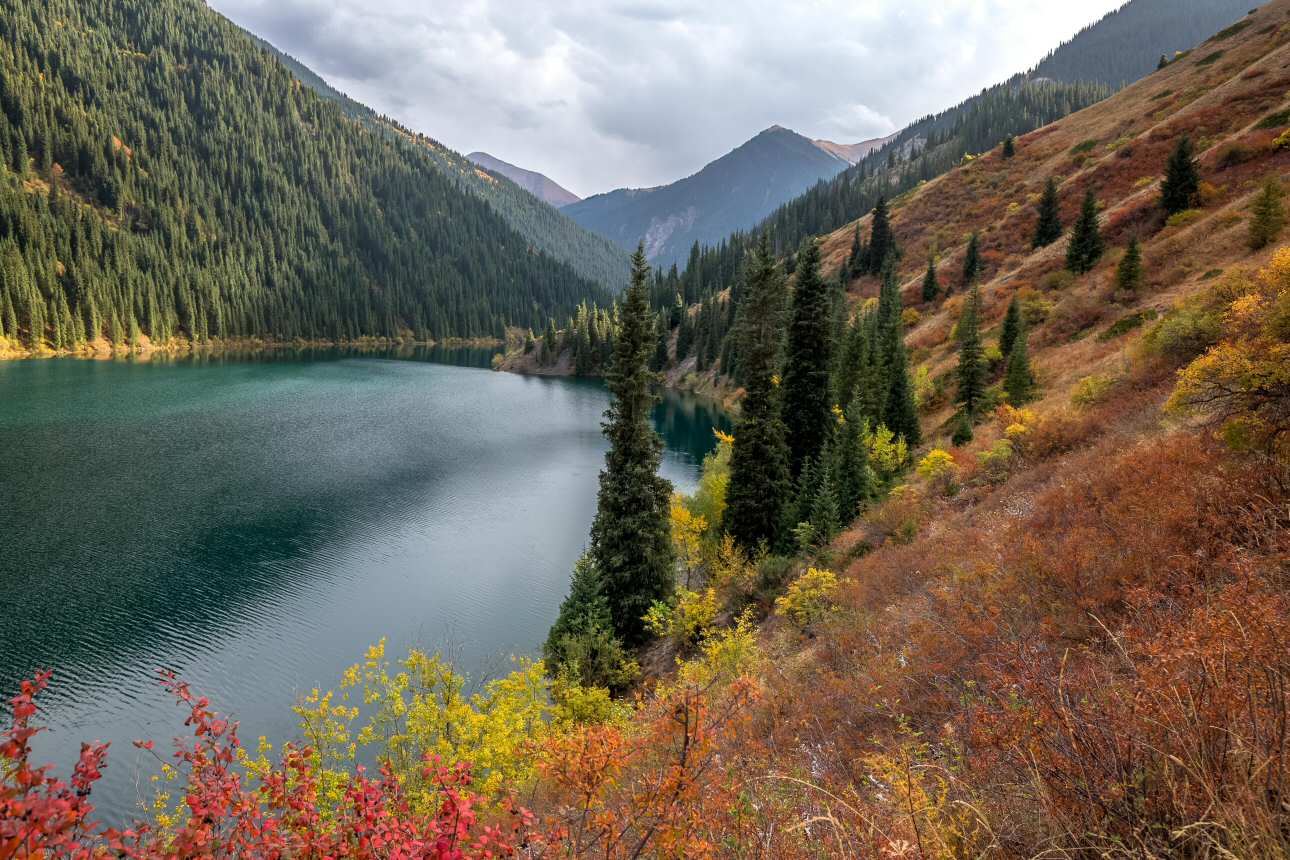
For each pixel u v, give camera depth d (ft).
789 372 116.26
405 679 40.22
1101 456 52.60
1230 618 11.02
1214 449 35.06
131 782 72.28
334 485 187.62
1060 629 24.27
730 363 381.19
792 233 645.92
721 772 16.52
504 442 256.11
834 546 82.12
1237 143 184.96
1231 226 147.95
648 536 87.04
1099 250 185.98
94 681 92.43
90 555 131.95
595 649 73.36
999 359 162.91
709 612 77.92
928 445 140.67
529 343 582.35
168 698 88.99
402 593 123.24
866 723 26.05
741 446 104.94
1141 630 16.03
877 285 323.78
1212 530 25.67
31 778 6.53
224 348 596.70
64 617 108.88
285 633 107.04
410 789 21.56
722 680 44.24
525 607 118.83
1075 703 12.20
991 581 34.14
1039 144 365.81
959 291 254.47
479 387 418.51
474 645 104.27
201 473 190.08
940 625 30.60
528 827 13.21
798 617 58.75
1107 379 82.33
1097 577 27.07
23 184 623.77
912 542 65.16
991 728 13.50
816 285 113.60
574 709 56.24
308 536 149.48
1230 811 8.09
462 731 37.83
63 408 265.95
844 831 13.28
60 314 455.63
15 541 136.15
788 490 105.50
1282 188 150.30
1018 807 11.71
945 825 12.10
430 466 214.90
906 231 355.97
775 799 16.97
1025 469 69.21
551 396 391.45
